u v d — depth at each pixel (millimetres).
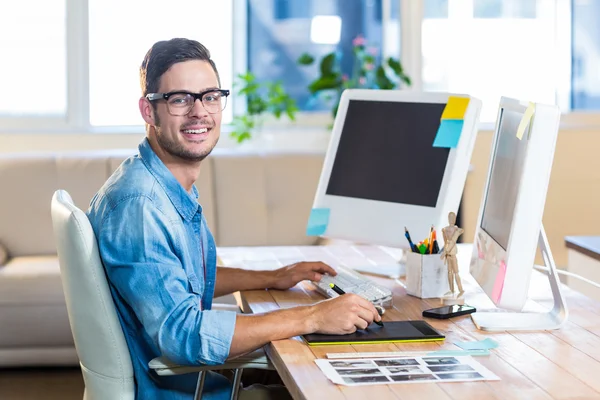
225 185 4000
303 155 4109
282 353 1578
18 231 3818
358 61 4613
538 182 1580
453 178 2166
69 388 3346
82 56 4406
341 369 1468
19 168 3885
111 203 1722
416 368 1474
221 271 2232
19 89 4402
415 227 2205
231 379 2186
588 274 2795
